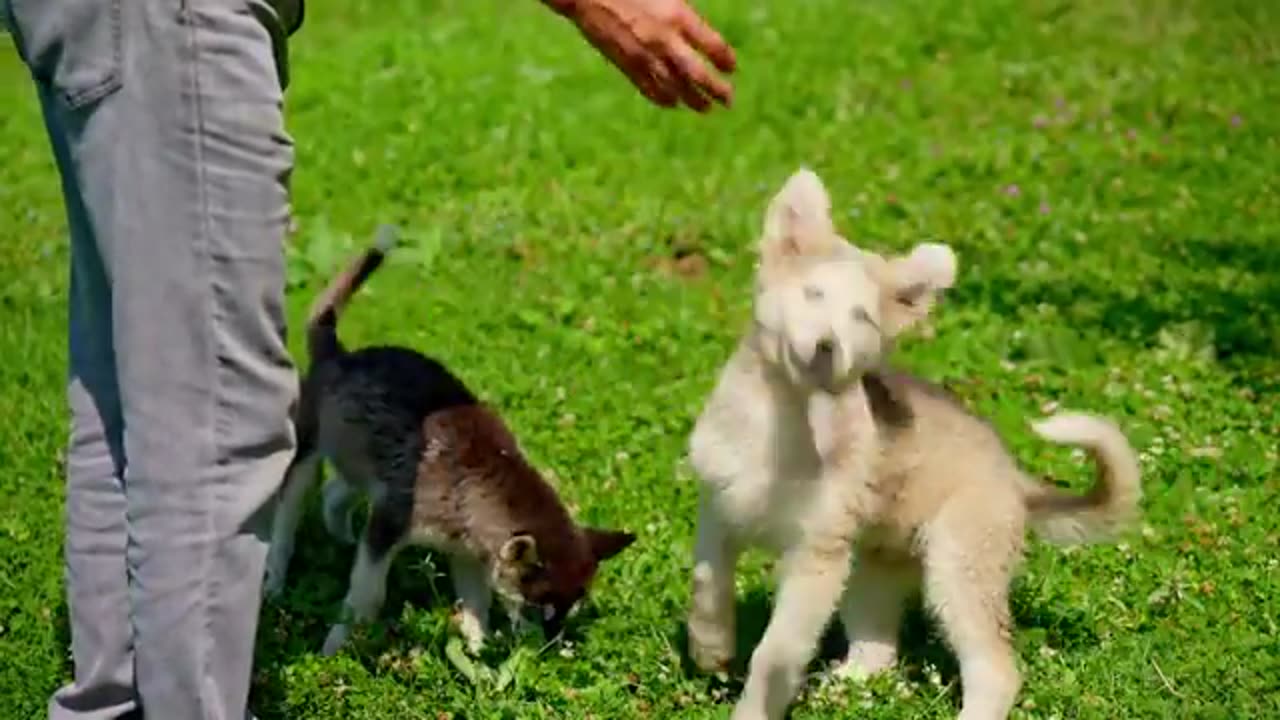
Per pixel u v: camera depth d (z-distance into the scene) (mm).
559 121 7336
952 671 3826
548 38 8609
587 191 6590
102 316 3346
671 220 6188
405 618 3898
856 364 3500
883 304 3547
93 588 3365
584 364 5035
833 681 3771
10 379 4918
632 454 4559
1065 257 6012
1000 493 3738
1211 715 3666
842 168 6969
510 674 3750
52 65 3217
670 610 3961
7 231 6180
